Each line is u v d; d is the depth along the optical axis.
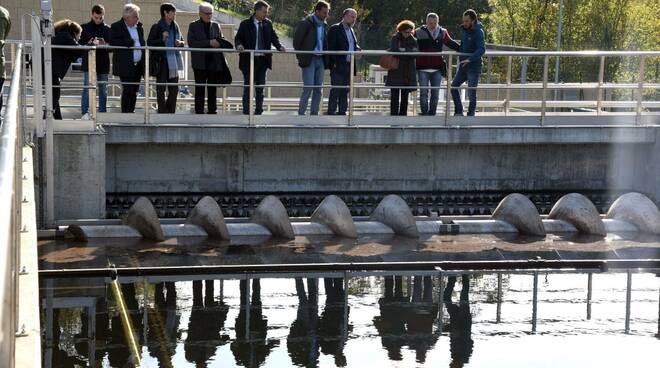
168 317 9.56
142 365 8.11
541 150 17.34
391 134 16.12
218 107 21.88
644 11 49.34
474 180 17.16
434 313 10.05
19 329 5.05
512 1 48.94
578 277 11.77
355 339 9.09
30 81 18.36
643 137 17.27
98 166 13.75
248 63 16.06
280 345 8.85
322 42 16.36
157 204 15.78
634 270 12.21
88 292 10.41
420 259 12.19
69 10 23.64
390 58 16.50
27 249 7.43
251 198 16.27
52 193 12.97
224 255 12.06
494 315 10.02
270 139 15.71
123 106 15.84
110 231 12.72
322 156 16.53
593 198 17.52
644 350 8.95
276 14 52.28
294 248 12.56
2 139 3.91
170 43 15.91
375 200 16.69
